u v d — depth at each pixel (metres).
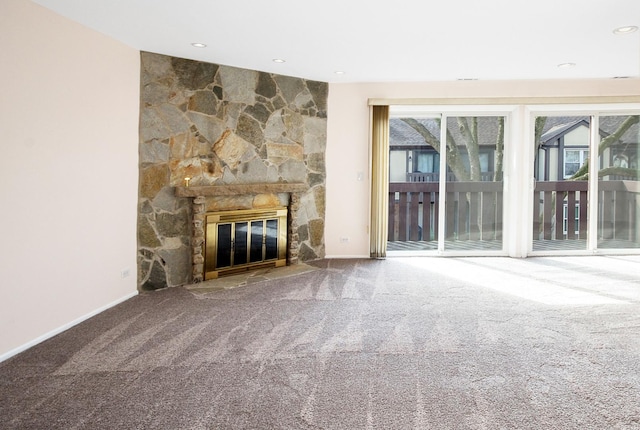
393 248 6.24
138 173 4.09
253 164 4.98
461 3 3.01
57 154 3.12
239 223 4.88
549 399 2.21
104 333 3.14
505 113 5.86
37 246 2.96
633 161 6.02
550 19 3.32
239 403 2.18
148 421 2.02
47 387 2.35
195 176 4.49
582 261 5.58
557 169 6.03
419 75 5.20
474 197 6.00
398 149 6.11
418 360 2.68
